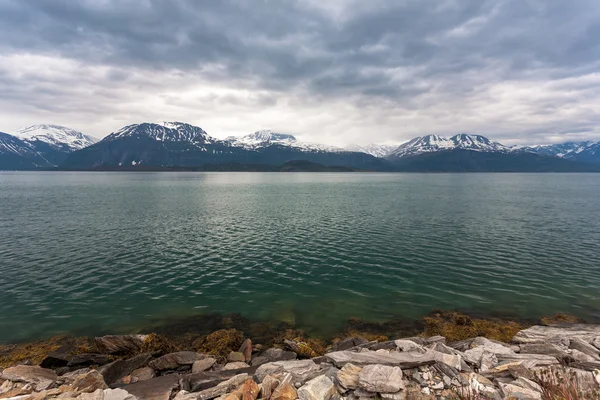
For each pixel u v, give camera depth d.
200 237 48.34
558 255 38.62
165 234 50.25
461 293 27.83
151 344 18.11
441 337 18.34
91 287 28.84
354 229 54.47
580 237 48.09
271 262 36.44
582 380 10.98
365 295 27.59
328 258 37.94
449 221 62.22
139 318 23.50
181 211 75.31
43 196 107.94
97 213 70.62
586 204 90.81
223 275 32.28
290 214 71.25
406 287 29.30
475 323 22.28
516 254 39.22
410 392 11.40
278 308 25.27
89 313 24.06
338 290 28.67
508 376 12.39
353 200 102.38
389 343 16.73
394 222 61.12
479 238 47.91
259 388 11.39
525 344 17.30
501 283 30.03
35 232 50.53
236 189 153.50
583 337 17.95
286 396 10.71
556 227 55.84
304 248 42.34
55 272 32.34
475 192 138.88
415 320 23.23
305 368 13.80
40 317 23.30
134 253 39.50
